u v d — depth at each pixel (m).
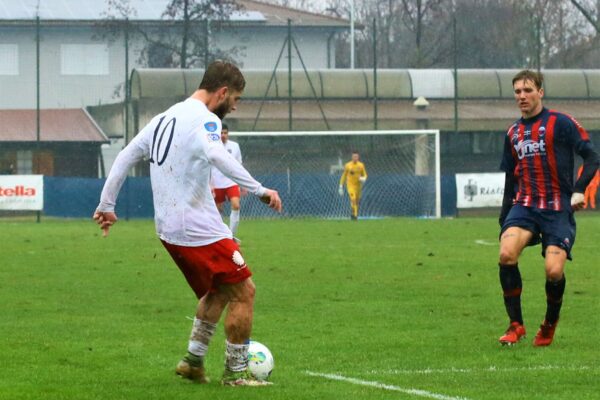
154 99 114.25
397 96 119.19
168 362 23.47
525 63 159.50
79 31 159.25
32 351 25.03
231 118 114.62
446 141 118.69
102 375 21.78
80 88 159.38
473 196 99.75
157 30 143.88
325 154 108.31
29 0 162.25
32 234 71.62
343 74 118.56
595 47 143.88
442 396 19.33
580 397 19.36
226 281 20.02
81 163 128.88
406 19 178.00
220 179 52.47
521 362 23.34
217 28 131.75
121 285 39.91
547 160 25.31
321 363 23.38
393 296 36.44
